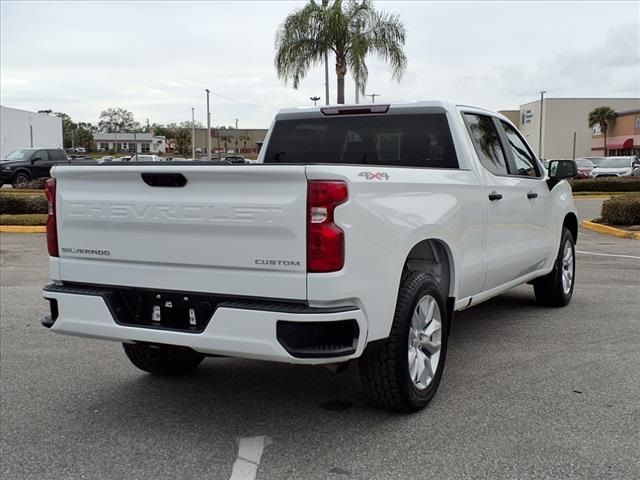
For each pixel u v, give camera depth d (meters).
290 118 6.29
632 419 4.23
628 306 7.42
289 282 3.55
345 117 5.98
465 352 5.70
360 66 23.19
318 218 3.49
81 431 4.21
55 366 5.53
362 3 23.22
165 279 3.90
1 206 18.30
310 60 23.45
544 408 4.42
